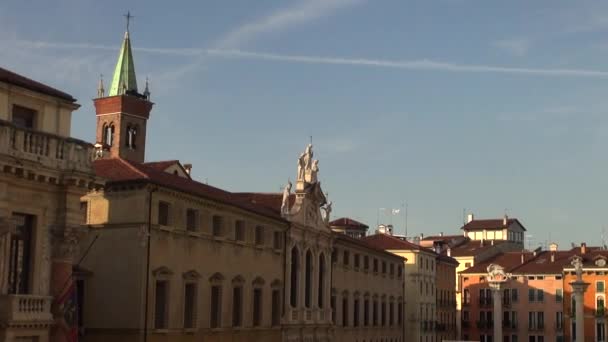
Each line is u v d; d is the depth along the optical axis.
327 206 73.56
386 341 90.06
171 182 50.03
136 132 85.62
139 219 46.03
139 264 45.69
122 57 85.94
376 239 101.62
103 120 84.31
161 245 47.22
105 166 48.28
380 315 88.25
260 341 58.94
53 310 35.72
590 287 113.12
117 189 46.72
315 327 68.62
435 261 108.50
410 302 99.44
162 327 47.28
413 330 98.69
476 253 128.88
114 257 46.28
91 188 37.50
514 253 129.50
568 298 115.00
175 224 48.81
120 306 45.69
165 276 47.41
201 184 57.19
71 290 36.44
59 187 36.09
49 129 36.50
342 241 76.19
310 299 68.75
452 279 118.19
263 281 59.53
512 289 121.06
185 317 49.78
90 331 46.03
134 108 84.88
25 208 34.50
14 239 34.31
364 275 83.25
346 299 78.00
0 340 32.38
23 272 34.88
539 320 119.00
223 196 56.22
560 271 117.81
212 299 52.91
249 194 73.94
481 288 123.50
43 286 35.44
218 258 53.34
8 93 34.56
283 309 63.19
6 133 32.94
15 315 32.88
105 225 46.69
